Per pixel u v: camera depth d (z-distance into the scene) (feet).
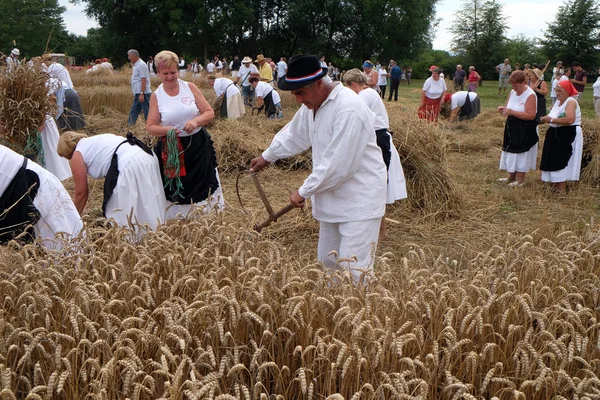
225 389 7.96
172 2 149.69
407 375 8.21
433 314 9.66
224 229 12.51
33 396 6.89
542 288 10.39
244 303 8.95
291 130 13.46
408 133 22.62
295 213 21.15
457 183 26.53
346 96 11.85
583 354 9.11
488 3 170.30
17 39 170.81
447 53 215.51
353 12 166.09
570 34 146.30
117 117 45.98
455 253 17.24
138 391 7.29
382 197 12.89
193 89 16.20
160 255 11.01
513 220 22.09
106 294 9.66
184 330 8.10
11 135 18.95
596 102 51.72
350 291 9.91
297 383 8.45
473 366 8.27
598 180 26.91
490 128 44.32
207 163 16.49
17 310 9.20
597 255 12.48
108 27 156.56
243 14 154.81
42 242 11.41
